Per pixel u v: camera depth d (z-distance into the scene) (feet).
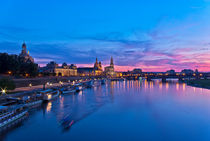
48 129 156.35
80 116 199.93
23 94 280.92
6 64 458.09
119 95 374.63
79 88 457.27
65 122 170.91
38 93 301.43
